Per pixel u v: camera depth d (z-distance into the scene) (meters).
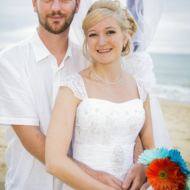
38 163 2.49
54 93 2.53
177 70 23.98
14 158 2.56
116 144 2.24
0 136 8.21
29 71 2.46
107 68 2.30
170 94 16.70
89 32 2.23
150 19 2.79
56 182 2.50
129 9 2.77
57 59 2.60
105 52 2.21
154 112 2.86
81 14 2.71
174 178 1.88
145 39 2.80
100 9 2.21
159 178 1.90
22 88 2.36
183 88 18.33
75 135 2.28
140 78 2.59
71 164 2.02
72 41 2.93
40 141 2.29
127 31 2.34
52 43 2.54
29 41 2.57
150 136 2.52
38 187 2.50
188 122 10.70
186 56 26.86
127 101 2.30
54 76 2.54
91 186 2.01
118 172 2.24
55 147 2.03
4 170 5.45
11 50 2.46
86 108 2.14
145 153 2.03
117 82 2.36
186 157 7.13
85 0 2.69
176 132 9.49
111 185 2.11
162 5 2.76
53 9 2.37
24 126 2.32
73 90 2.14
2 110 2.31
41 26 2.51
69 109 2.12
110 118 2.16
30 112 2.35
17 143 2.54
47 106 2.49
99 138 2.20
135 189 2.21
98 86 2.26
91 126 2.15
